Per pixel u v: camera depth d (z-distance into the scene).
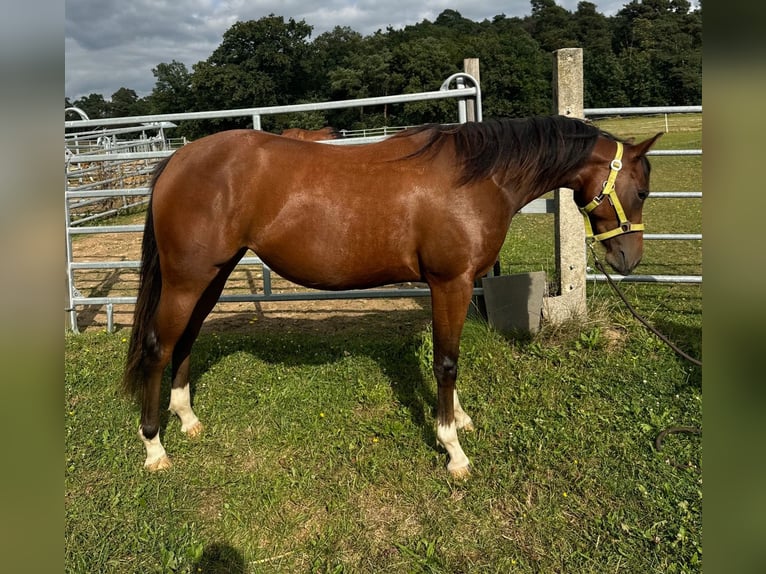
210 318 5.07
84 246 8.39
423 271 2.61
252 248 2.65
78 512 2.52
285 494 2.63
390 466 2.79
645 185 2.69
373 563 2.22
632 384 3.41
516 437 2.96
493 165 2.53
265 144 2.62
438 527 2.38
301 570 2.22
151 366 2.73
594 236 2.85
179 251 2.54
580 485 2.58
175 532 2.41
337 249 2.54
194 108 48.56
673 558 2.16
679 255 6.62
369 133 31.83
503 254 6.95
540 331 4.02
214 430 3.15
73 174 8.20
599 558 2.19
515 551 2.25
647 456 2.75
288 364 3.87
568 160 2.63
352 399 3.41
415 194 2.49
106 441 3.06
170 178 2.55
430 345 3.86
